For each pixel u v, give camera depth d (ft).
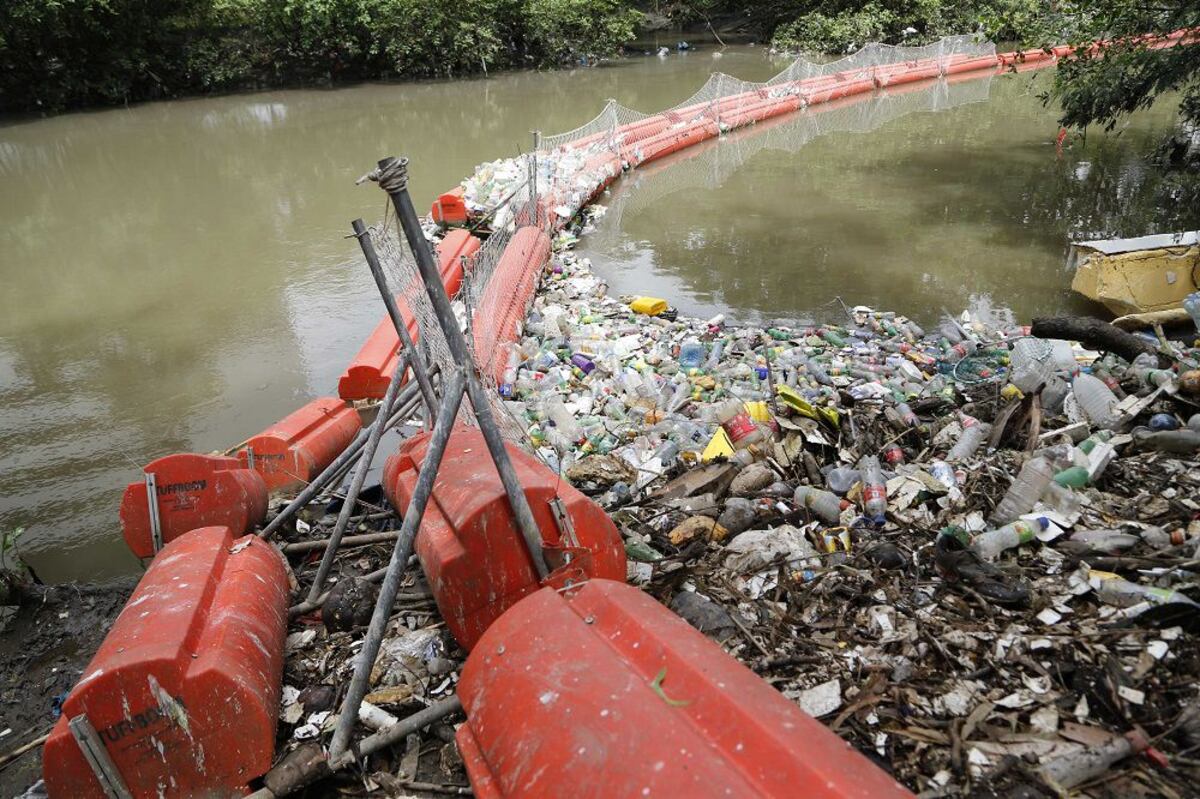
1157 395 17.03
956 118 65.87
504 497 11.25
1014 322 27.25
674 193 46.78
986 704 10.37
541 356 24.50
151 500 15.12
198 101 79.56
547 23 92.89
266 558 13.14
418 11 86.63
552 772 7.45
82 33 74.38
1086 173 46.88
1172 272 25.53
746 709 7.19
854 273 32.83
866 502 14.87
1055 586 12.29
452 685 12.07
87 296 33.04
